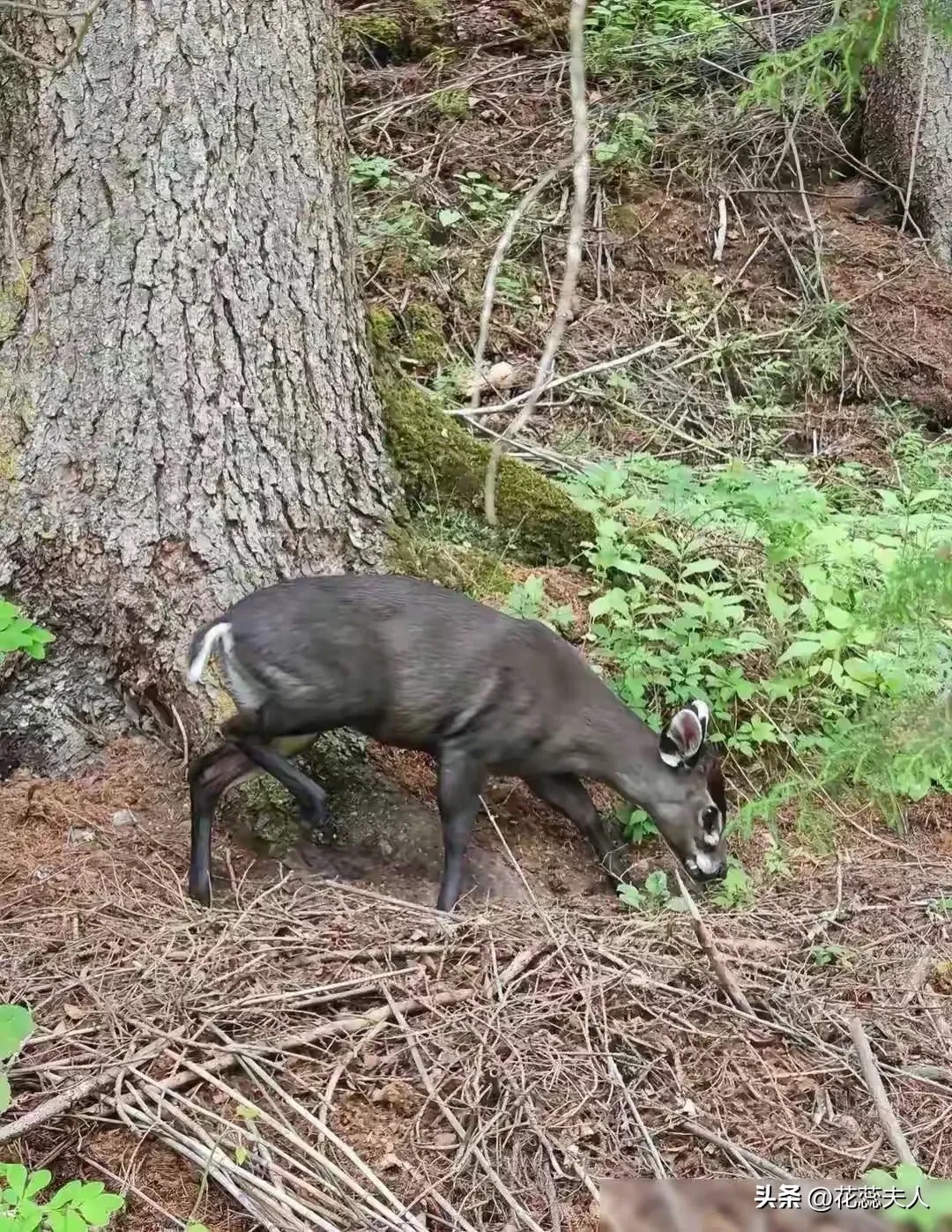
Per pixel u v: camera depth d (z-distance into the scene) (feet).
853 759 8.14
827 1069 10.81
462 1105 10.10
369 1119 10.03
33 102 14.78
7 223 14.42
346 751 15.08
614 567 17.42
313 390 15.75
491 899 13.76
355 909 12.72
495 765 13.88
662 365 24.31
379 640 13.16
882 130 28.81
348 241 16.52
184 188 14.83
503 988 11.30
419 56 30.14
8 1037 8.27
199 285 14.92
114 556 14.84
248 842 14.24
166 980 11.20
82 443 14.88
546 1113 10.03
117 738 15.12
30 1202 8.29
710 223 27.22
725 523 18.58
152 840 13.99
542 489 17.98
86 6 14.56
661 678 16.02
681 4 31.01
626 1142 9.88
